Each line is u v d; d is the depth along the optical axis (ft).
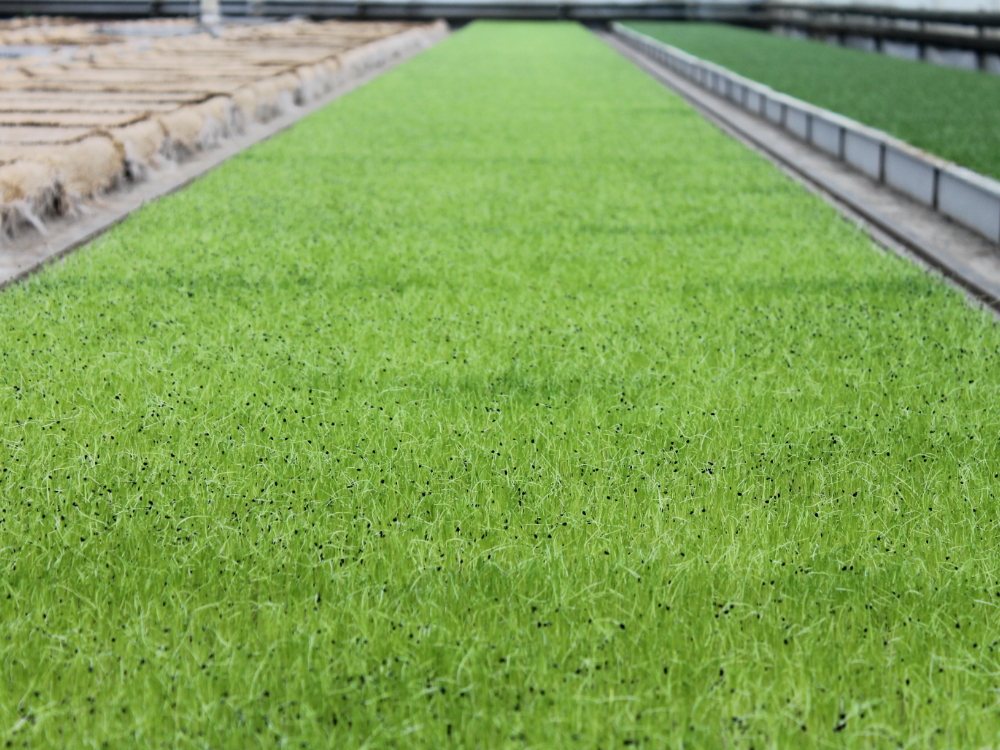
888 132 31.07
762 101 40.98
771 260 18.67
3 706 6.67
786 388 12.33
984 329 14.65
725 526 9.05
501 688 6.87
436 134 35.73
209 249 19.35
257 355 13.42
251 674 6.99
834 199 26.09
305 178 27.35
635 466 10.20
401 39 75.92
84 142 24.62
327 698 6.77
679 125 38.45
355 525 9.04
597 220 22.30
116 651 7.30
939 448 10.67
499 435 10.89
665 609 7.73
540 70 62.18
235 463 10.27
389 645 7.32
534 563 8.39
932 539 8.84
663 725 6.56
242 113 36.58
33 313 15.07
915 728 6.57
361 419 11.22
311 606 7.79
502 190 25.76
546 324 14.92
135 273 17.49
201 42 74.23
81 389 12.09
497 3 127.75
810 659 7.16
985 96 42.93
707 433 10.99
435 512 9.27
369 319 15.05
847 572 8.33
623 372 12.88
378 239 20.36
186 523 9.09
